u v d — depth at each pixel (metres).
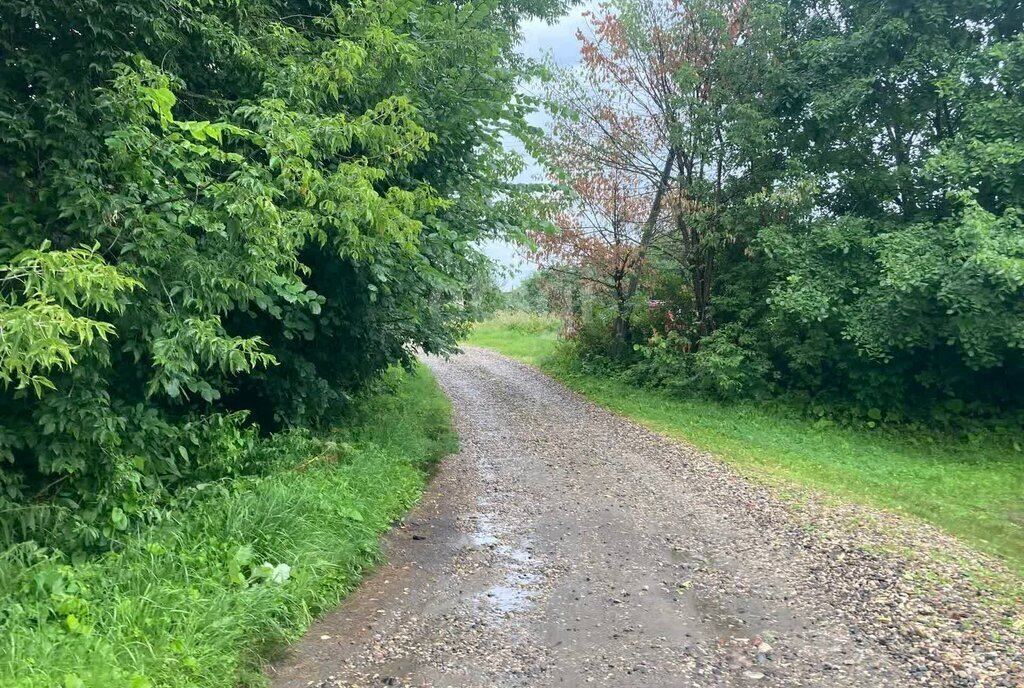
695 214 16.91
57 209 5.55
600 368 20.69
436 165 9.77
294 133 6.00
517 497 8.91
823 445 12.74
